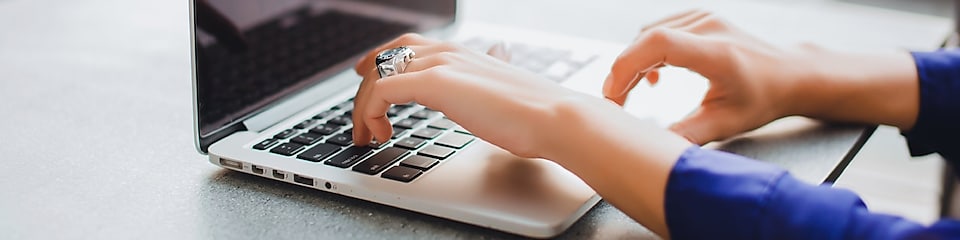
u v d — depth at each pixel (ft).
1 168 2.28
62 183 2.21
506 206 1.99
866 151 5.21
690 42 2.44
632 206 1.93
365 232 1.99
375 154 2.26
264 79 2.48
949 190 4.09
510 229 1.95
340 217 2.05
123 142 2.46
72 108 2.71
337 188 2.11
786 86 2.53
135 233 1.97
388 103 2.21
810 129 2.58
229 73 2.37
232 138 2.36
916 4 4.73
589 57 3.10
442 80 2.11
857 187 4.96
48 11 3.77
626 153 1.93
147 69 3.09
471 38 3.26
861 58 2.63
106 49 3.30
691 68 2.45
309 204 2.12
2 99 2.76
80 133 2.52
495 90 2.08
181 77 3.02
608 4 4.19
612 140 1.95
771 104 2.52
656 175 1.90
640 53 2.42
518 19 3.91
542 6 4.12
